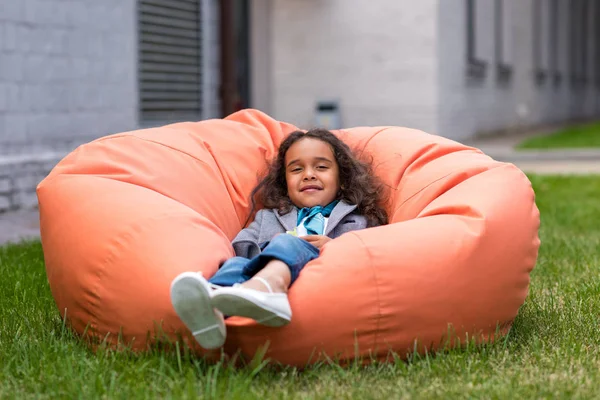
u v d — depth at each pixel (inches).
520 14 817.5
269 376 123.9
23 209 327.6
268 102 618.2
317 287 125.6
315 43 603.8
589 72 1137.4
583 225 283.3
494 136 715.4
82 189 143.4
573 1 1042.1
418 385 120.0
